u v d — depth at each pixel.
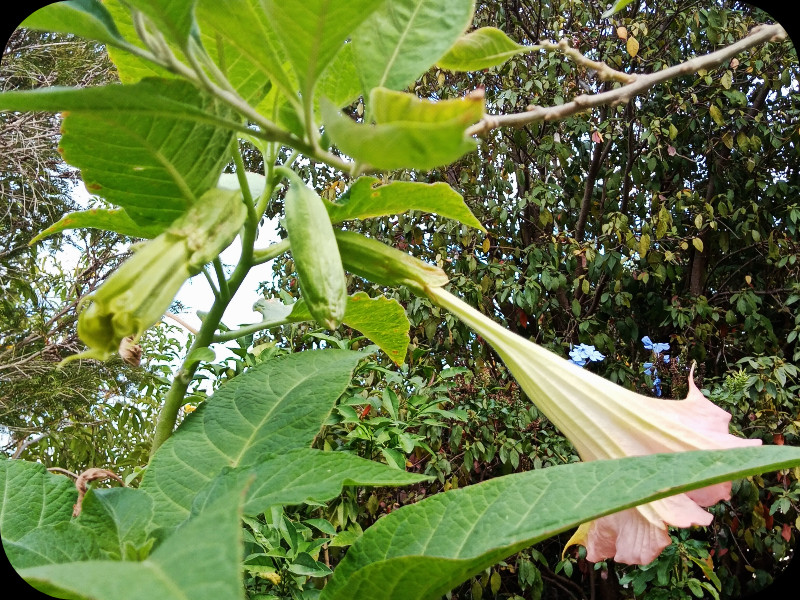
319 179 4.54
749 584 3.37
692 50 4.32
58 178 6.43
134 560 0.51
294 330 2.49
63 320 6.46
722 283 4.36
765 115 4.07
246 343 2.14
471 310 0.70
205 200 0.54
